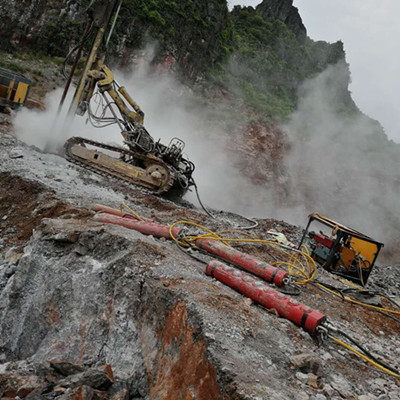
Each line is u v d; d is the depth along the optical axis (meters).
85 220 9.26
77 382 5.32
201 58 47.19
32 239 8.59
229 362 4.89
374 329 7.78
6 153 14.36
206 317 5.63
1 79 20.86
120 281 6.94
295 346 5.82
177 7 44.81
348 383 5.37
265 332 5.86
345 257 12.09
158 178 15.49
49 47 36.91
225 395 4.54
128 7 40.00
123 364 6.21
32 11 35.97
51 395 5.10
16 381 5.39
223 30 52.03
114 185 14.63
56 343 7.03
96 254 7.76
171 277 6.80
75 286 7.39
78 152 15.67
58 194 11.44
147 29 41.25
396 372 5.86
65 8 37.16
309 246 14.28
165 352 5.79
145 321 6.37
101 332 6.77
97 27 15.67
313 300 8.24
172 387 5.30
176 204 15.68
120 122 16.41
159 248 8.10
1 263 8.92
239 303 6.46
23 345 7.55
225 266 7.39
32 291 7.94
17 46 35.75
